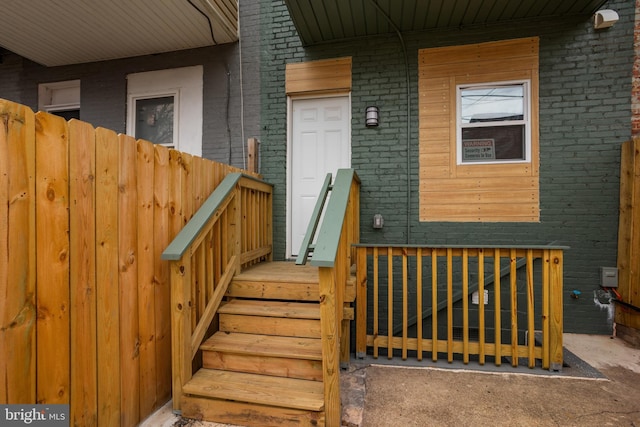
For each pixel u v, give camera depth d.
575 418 1.96
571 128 3.35
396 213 3.68
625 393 2.23
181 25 3.67
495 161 3.51
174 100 4.23
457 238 3.54
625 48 3.27
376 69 3.75
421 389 2.31
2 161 1.23
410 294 3.69
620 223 3.23
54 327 1.42
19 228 1.29
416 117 3.65
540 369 2.58
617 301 3.21
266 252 3.67
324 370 1.83
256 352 2.13
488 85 3.51
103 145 1.68
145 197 1.98
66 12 3.36
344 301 2.56
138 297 1.92
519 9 3.25
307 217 3.98
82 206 1.56
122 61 4.34
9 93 4.64
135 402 1.87
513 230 3.44
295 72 3.93
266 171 3.98
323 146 3.97
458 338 3.61
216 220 2.48
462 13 3.32
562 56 3.37
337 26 3.55
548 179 3.38
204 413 1.95
